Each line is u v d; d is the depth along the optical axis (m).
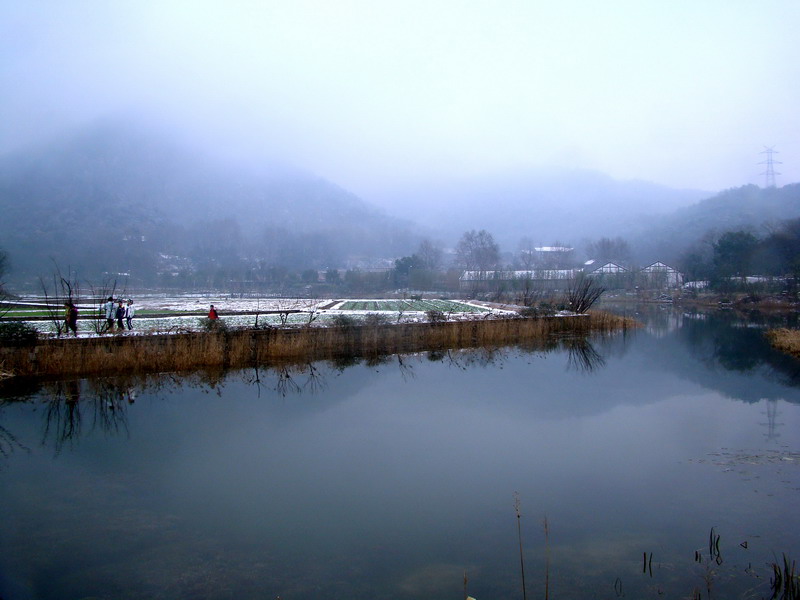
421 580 8.15
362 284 98.38
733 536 9.44
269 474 12.62
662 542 9.27
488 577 8.22
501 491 11.61
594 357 29.56
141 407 18.53
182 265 140.38
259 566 8.59
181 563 8.66
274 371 24.31
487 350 31.31
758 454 13.81
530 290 64.81
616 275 99.44
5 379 20.92
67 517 10.36
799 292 68.19
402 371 24.92
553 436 15.48
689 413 17.89
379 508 10.80
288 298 78.12
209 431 15.98
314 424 16.61
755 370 25.55
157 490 11.75
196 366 24.23
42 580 8.12
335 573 8.37
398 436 15.51
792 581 7.57
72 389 20.53
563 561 8.66
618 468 12.91
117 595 7.72
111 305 26.52
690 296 82.94
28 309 41.16
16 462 13.47
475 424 16.58
